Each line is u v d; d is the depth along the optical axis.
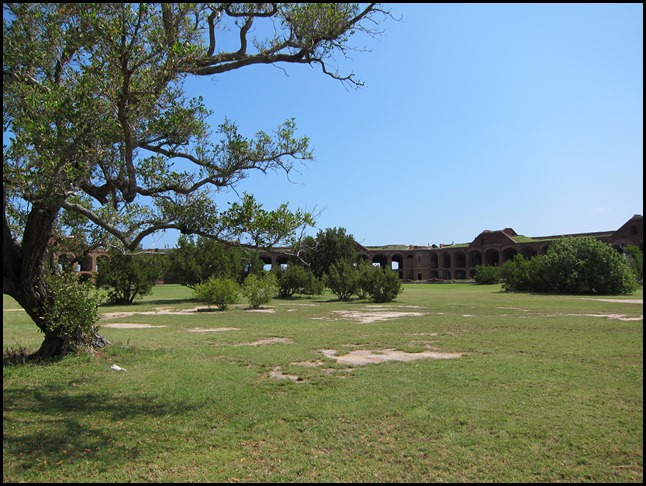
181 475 4.45
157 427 5.75
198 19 7.75
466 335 13.17
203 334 14.27
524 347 10.93
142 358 9.95
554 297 32.22
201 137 8.37
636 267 44.91
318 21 7.67
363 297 32.50
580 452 4.82
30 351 10.55
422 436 5.30
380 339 12.64
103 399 6.94
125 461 4.77
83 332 10.24
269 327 15.91
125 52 5.77
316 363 9.49
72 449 5.05
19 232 10.27
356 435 5.39
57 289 9.69
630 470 4.42
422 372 8.39
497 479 4.29
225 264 32.19
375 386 7.43
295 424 5.80
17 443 5.16
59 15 6.59
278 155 8.01
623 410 6.07
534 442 5.08
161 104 7.57
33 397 7.01
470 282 71.19
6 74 7.16
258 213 6.87
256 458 4.83
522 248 78.62
